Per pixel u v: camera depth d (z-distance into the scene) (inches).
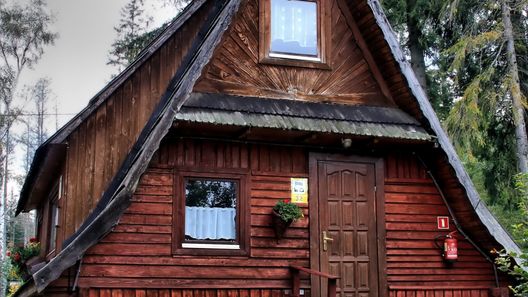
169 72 441.4
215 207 394.3
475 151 751.7
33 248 585.9
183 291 372.8
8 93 1285.7
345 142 407.5
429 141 418.6
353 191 425.7
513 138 746.2
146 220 373.7
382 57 431.8
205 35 435.5
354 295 410.3
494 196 781.9
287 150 416.2
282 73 418.9
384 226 427.5
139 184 376.5
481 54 705.6
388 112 432.5
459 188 427.8
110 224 347.3
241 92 404.2
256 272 390.6
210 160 395.9
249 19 418.0
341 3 439.8
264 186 405.1
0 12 1290.6
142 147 392.2
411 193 439.2
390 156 440.5
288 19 432.5
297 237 405.4
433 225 439.5
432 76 768.3
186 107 374.0
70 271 351.6
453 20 727.7
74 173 412.2
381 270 420.2
